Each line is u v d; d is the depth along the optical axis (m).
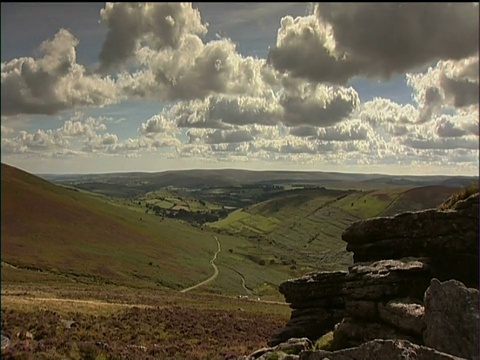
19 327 42.69
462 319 16.48
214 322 59.31
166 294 120.19
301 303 29.72
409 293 21.62
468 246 23.27
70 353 29.61
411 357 14.27
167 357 32.47
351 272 23.78
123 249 196.62
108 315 57.41
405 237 24.83
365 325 21.55
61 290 107.88
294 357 18.73
